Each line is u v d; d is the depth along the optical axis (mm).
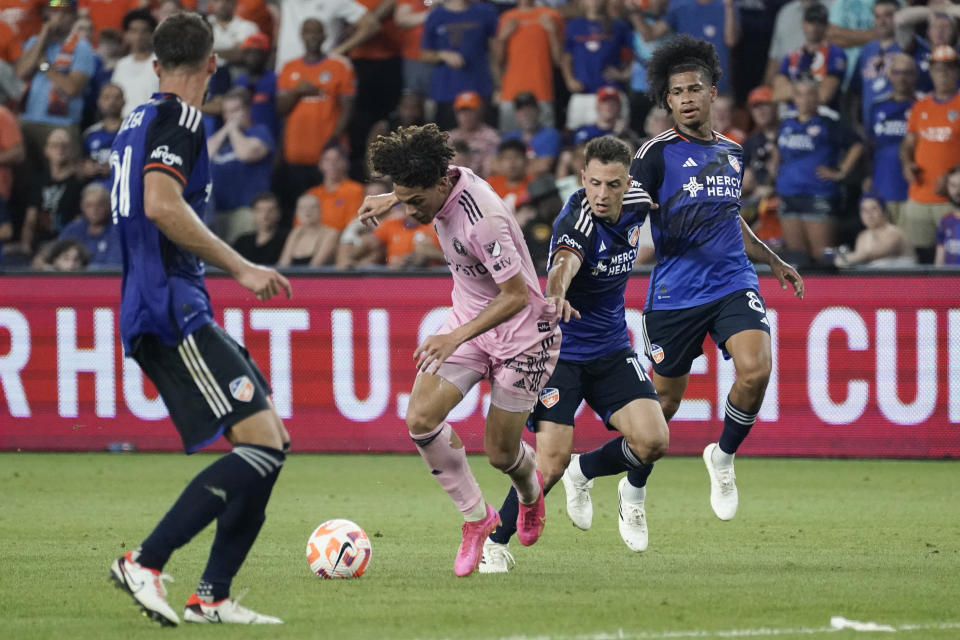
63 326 38938
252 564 19672
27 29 45812
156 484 31922
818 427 37281
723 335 21547
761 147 42438
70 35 45906
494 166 43656
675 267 22094
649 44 44906
